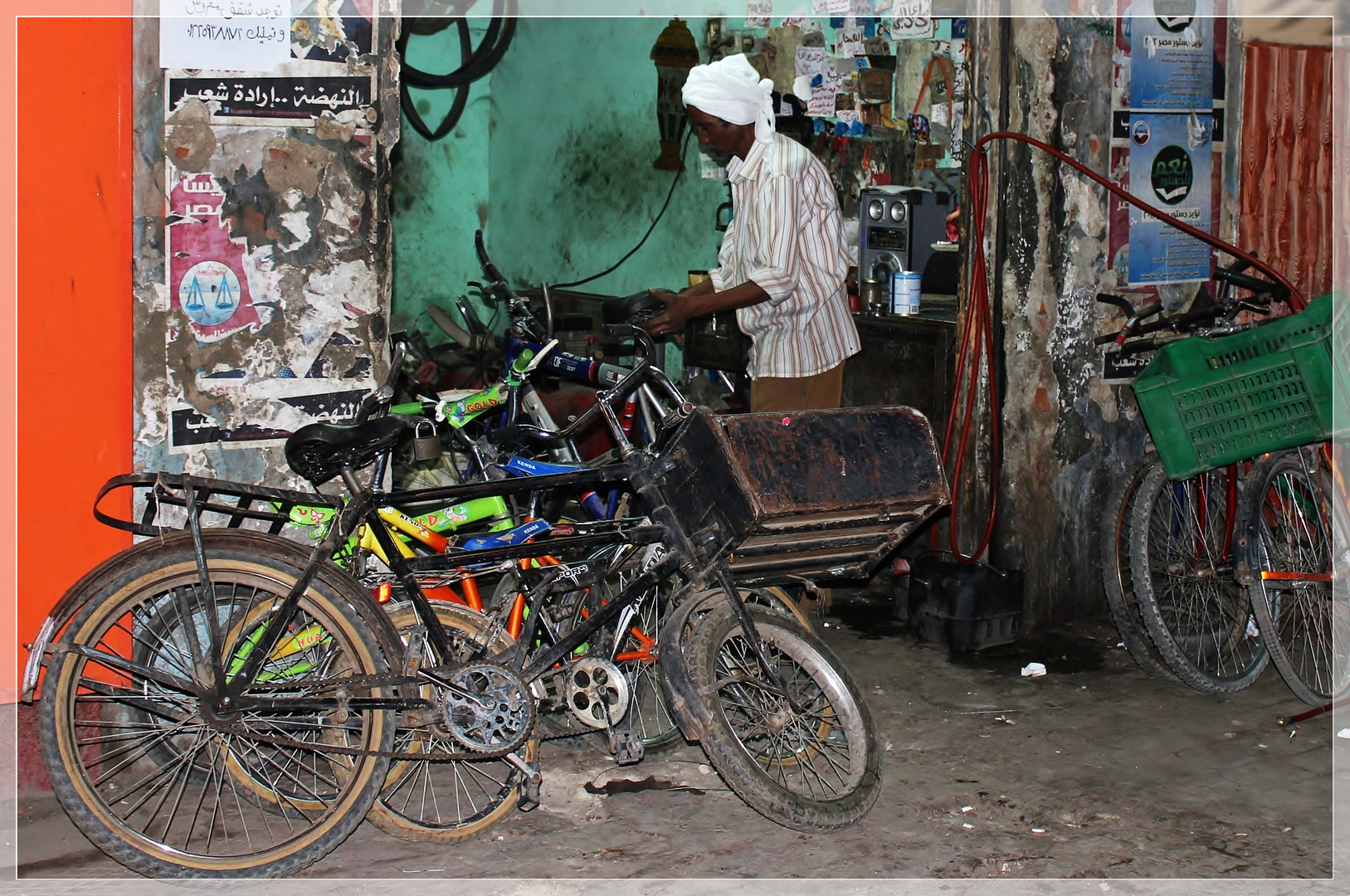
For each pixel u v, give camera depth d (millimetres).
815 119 6273
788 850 3105
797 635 3203
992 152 4402
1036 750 3697
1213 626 4430
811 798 3082
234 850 3072
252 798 3203
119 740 3348
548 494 3697
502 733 2986
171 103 3186
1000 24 4324
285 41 3275
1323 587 4188
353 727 2975
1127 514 4250
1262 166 4945
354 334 3480
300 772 3432
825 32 6242
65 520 3232
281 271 3369
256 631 3047
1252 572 3953
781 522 2996
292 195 3350
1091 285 4613
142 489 3299
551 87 7668
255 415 3395
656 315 4215
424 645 3105
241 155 3277
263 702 2863
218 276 3301
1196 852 3109
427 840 3113
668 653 3074
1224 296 4680
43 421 3172
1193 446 3879
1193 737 3795
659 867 3023
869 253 5434
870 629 4754
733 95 4242
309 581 2904
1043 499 4668
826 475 3025
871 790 3135
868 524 3146
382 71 3404
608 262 7391
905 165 6242
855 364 5277
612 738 3191
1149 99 4613
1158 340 4770
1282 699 4086
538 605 3143
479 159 8188
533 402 3883
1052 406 4625
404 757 2969
